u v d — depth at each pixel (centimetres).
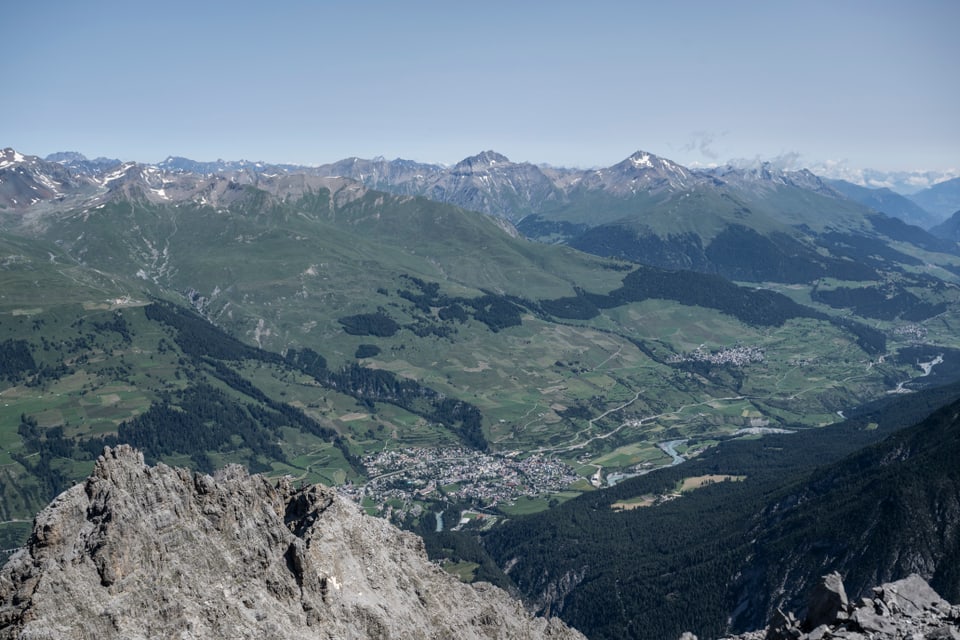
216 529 7769
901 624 6919
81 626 6281
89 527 7112
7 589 6594
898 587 7806
